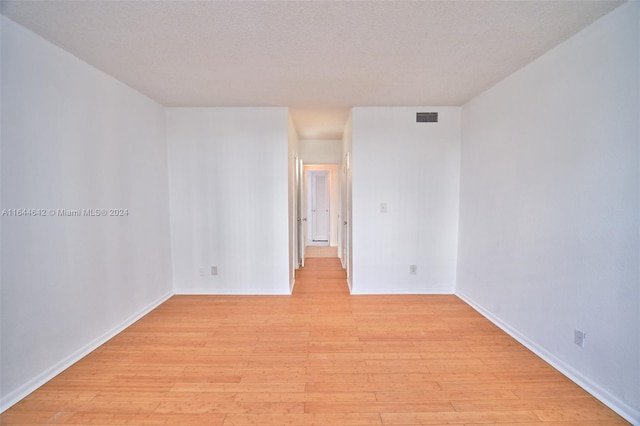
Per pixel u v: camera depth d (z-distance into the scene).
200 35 1.94
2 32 1.75
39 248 1.98
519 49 2.15
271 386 1.96
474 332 2.71
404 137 3.61
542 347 2.28
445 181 3.65
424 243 3.72
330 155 5.78
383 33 1.92
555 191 2.13
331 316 3.08
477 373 2.09
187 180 3.66
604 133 1.77
